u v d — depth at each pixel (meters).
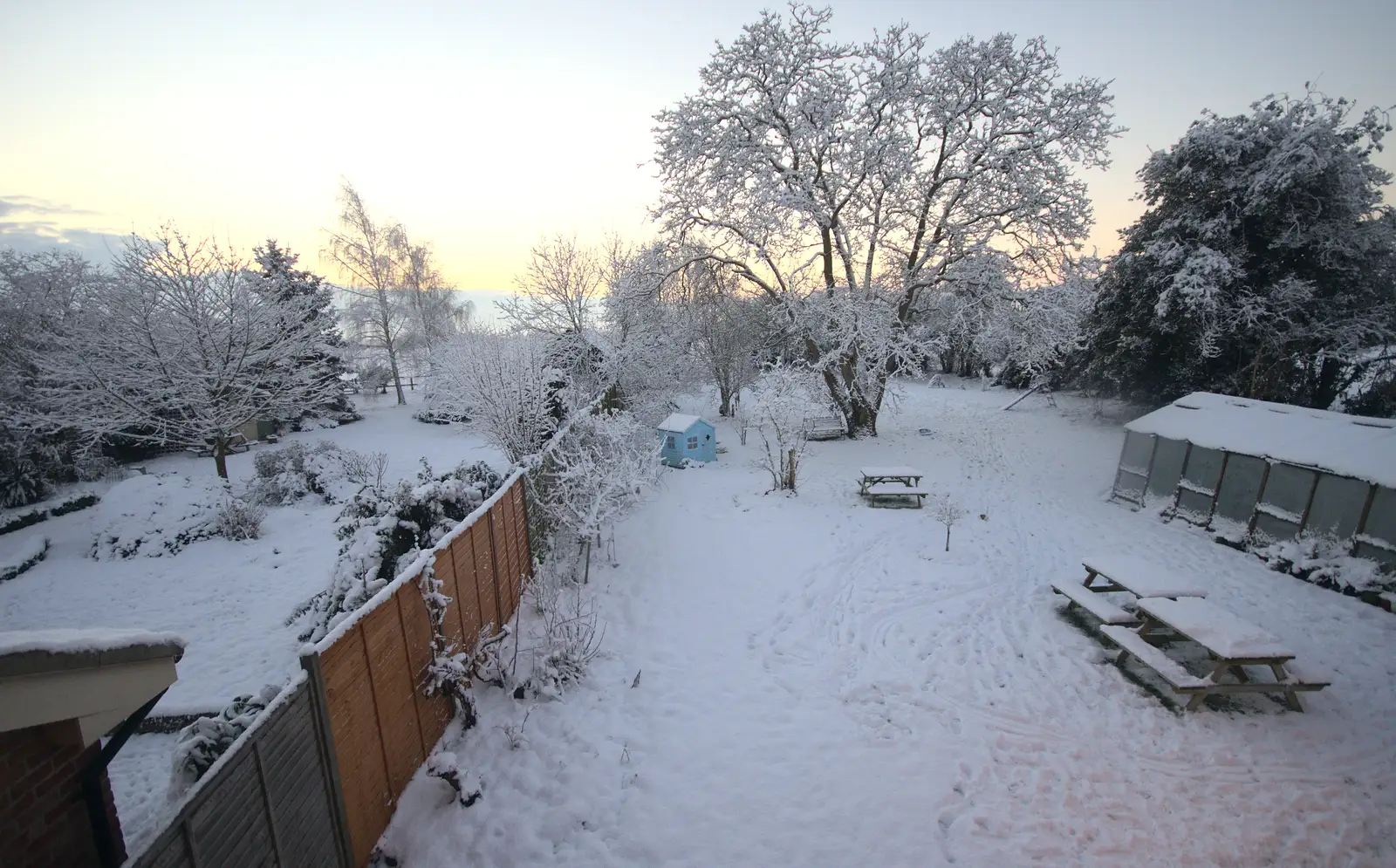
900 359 17.91
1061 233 16.53
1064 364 23.34
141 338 14.09
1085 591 7.38
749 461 16.80
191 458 20.06
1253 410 10.90
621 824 4.43
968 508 12.12
